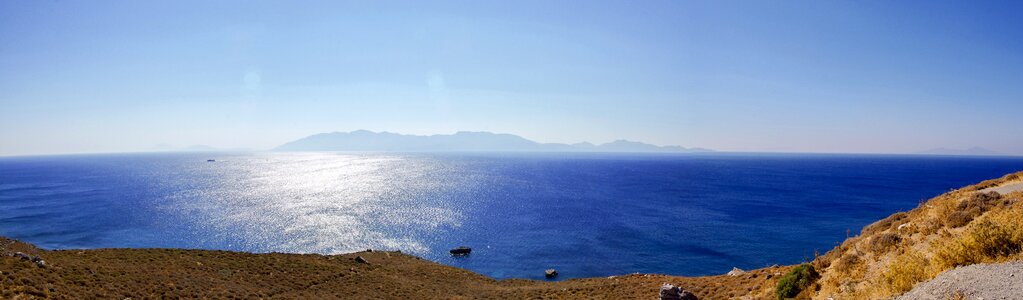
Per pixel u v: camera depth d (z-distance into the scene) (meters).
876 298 15.63
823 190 175.50
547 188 187.00
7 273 22.03
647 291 35.41
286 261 42.47
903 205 129.38
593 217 113.81
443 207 128.62
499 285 45.81
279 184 199.25
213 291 29.03
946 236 18.36
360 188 181.12
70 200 143.75
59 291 21.88
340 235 90.19
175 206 127.75
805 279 23.81
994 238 13.97
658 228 99.44
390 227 98.56
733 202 140.75
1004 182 29.44
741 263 73.31
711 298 29.55
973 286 12.15
